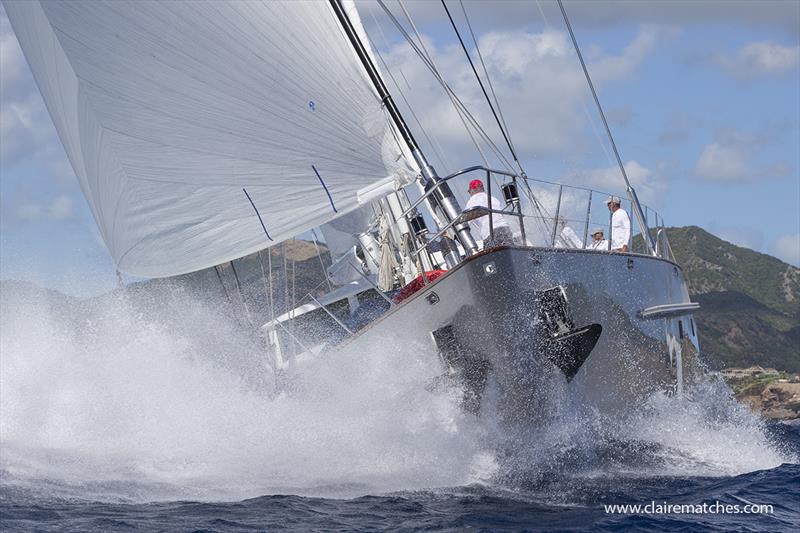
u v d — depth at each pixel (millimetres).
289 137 19562
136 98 19984
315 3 18844
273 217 20031
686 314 25656
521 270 17781
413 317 18062
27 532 13234
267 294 22922
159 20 19188
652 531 14070
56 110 22266
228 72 19328
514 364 18016
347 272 25391
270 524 13961
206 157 20047
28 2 20281
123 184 20797
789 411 98250
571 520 14602
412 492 16609
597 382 19656
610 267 20562
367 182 19625
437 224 20109
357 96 19297
